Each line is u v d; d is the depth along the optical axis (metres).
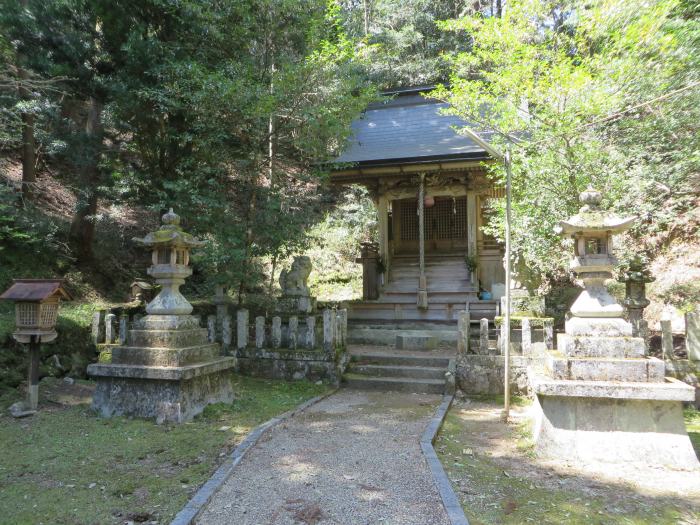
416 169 13.13
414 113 16.34
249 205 10.89
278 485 4.20
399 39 20.88
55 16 9.59
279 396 7.85
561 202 9.11
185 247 7.04
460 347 8.33
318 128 10.59
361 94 11.80
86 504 3.84
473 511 3.73
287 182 12.59
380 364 9.37
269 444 5.34
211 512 3.69
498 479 4.39
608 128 9.61
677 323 10.75
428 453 4.98
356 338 11.92
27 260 11.30
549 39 10.23
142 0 9.88
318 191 19.06
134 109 9.81
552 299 13.23
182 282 7.11
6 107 11.15
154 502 3.87
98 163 11.57
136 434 5.60
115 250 14.16
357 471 4.54
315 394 8.09
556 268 11.98
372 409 7.08
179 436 5.54
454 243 17.09
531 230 9.24
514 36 9.34
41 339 6.52
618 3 8.95
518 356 8.03
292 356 9.07
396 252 17.70
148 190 10.98
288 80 9.98
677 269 12.32
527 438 5.63
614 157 9.21
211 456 4.95
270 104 9.59
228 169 11.41
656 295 12.10
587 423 4.95
